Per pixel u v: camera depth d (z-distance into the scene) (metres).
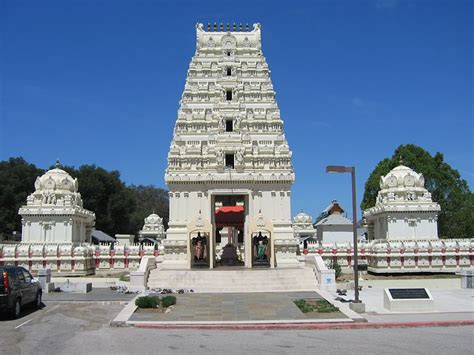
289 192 55.66
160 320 28.42
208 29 64.62
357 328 26.95
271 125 59.12
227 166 57.84
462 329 26.69
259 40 63.44
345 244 71.56
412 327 27.33
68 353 20.81
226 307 33.25
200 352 20.92
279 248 54.06
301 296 38.78
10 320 29.31
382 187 77.19
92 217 83.69
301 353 20.69
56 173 78.62
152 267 49.28
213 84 60.66
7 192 110.19
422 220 71.31
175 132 58.16
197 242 52.06
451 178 93.31
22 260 64.56
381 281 57.69
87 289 43.56
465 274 49.12
